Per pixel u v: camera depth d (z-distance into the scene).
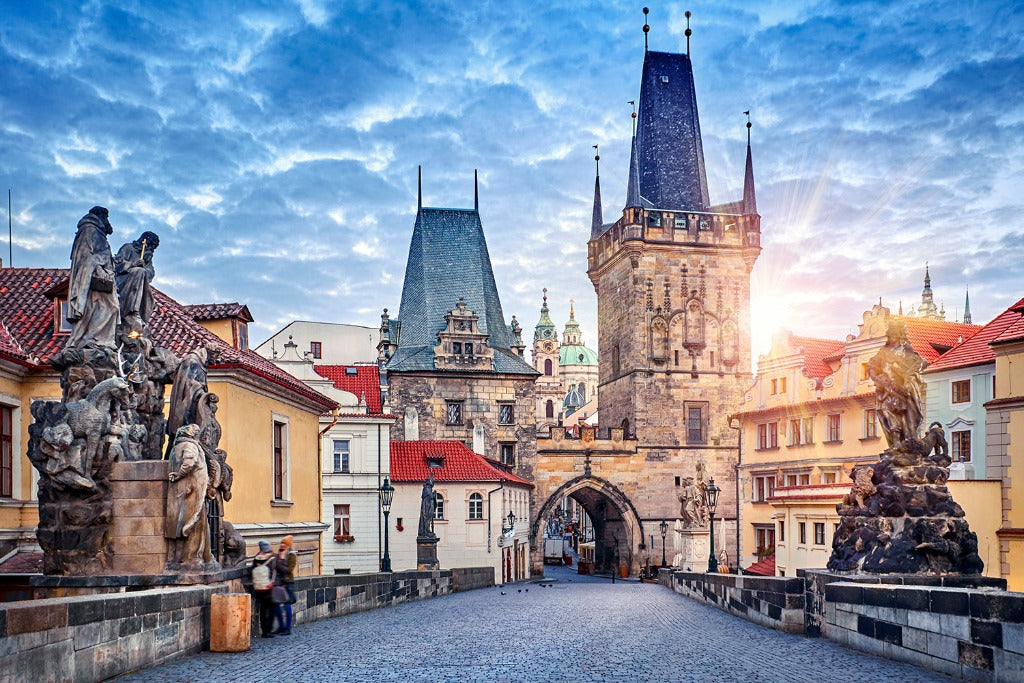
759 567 65.75
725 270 100.12
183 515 18.05
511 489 79.44
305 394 39.34
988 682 12.92
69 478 18.08
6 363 28.61
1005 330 48.34
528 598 37.75
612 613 27.31
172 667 14.53
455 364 93.25
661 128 107.00
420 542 53.25
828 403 69.44
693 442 97.88
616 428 96.94
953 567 19.44
